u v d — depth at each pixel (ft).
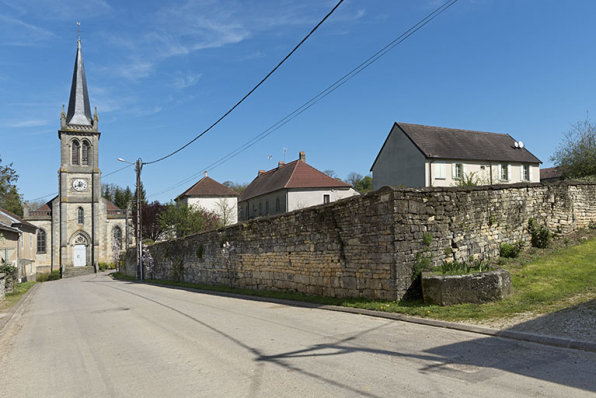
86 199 195.42
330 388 15.31
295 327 27.73
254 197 162.30
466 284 28.32
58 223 192.54
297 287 44.42
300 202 138.10
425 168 106.11
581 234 43.37
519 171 121.29
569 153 81.05
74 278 159.94
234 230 59.11
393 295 32.01
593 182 48.08
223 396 15.14
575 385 14.32
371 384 15.48
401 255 32.24
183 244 82.48
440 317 26.22
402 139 112.98
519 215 40.42
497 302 27.35
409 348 20.36
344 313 32.17
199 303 45.57
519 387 14.39
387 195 32.89
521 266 35.29
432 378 15.79
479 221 37.29
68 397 16.20
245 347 22.62
